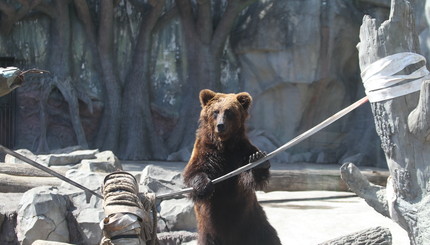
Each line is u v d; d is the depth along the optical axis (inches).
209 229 230.8
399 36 178.7
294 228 328.2
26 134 770.2
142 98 804.0
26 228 276.5
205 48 824.3
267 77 823.1
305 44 794.8
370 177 535.8
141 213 163.9
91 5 827.4
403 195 178.9
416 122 171.6
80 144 757.9
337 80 810.2
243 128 233.5
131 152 782.5
